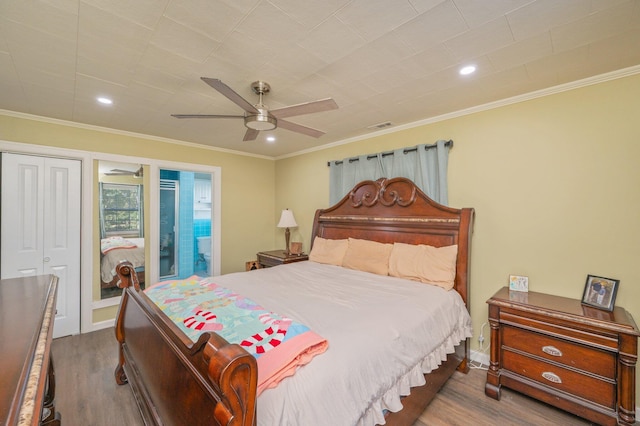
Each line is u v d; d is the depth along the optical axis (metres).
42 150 2.96
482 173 2.67
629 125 1.97
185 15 1.41
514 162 2.48
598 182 2.09
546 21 1.47
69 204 3.20
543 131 2.33
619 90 2.01
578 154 2.17
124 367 2.20
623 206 2.00
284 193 5.03
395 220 3.19
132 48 1.71
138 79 2.11
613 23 1.48
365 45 1.68
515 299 2.20
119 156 3.46
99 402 2.07
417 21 1.47
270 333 1.37
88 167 3.25
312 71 1.99
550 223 2.30
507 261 2.53
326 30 1.54
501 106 2.55
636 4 1.34
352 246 3.41
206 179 6.55
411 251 2.87
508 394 2.21
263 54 1.78
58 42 1.64
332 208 3.97
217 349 0.87
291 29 1.53
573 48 1.72
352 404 1.24
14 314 1.19
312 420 1.09
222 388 0.78
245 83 2.17
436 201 2.96
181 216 5.54
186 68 1.95
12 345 0.91
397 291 2.34
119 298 3.50
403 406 1.64
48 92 2.33
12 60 1.83
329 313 1.81
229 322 1.51
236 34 1.57
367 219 3.48
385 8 1.37
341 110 2.76
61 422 1.87
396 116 2.95
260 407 1.02
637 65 1.91
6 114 2.77
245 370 0.83
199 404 1.06
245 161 4.79
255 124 2.10
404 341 1.67
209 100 2.50
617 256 2.02
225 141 4.02
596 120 2.09
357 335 1.51
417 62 1.88
